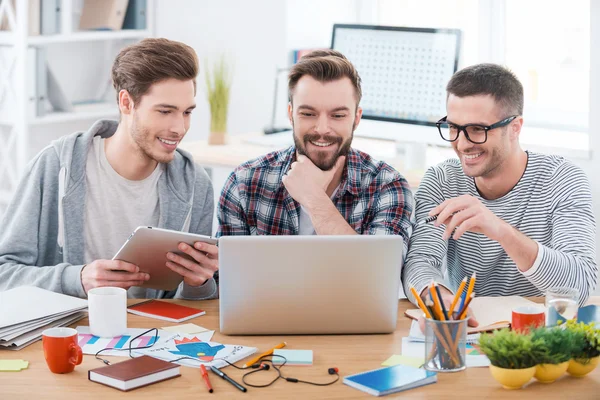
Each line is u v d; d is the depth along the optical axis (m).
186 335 2.04
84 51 4.95
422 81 3.74
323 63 2.35
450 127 2.38
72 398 1.69
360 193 2.48
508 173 2.42
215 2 4.80
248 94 4.84
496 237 2.14
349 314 2.03
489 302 2.22
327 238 1.98
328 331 2.05
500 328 2.03
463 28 4.71
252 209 2.50
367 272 2.00
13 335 1.96
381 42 3.83
